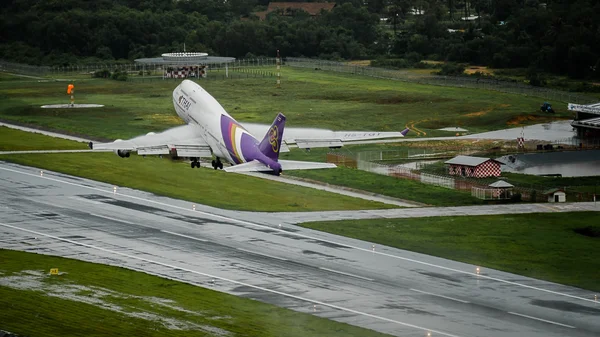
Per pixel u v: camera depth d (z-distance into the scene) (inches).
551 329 6368.1
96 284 7027.6
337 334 6117.1
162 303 6624.0
